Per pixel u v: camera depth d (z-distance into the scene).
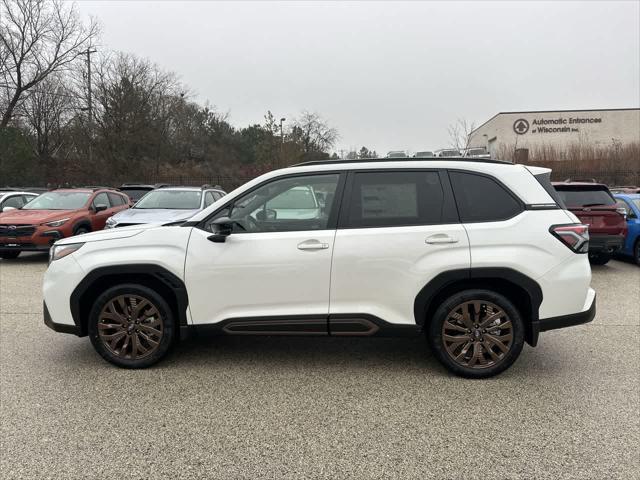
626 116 41.00
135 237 4.14
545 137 41.84
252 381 3.99
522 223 3.88
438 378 4.04
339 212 4.03
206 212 4.16
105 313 4.17
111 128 32.91
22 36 30.45
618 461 2.81
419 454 2.90
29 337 5.16
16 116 31.34
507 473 2.70
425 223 3.95
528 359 4.48
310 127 50.41
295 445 3.00
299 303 4.01
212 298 4.04
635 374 4.12
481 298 3.91
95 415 3.39
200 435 3.12
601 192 9.04
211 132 55.38
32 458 2.86
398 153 18.73
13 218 10.02
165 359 4.49
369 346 4.88
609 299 6.94
